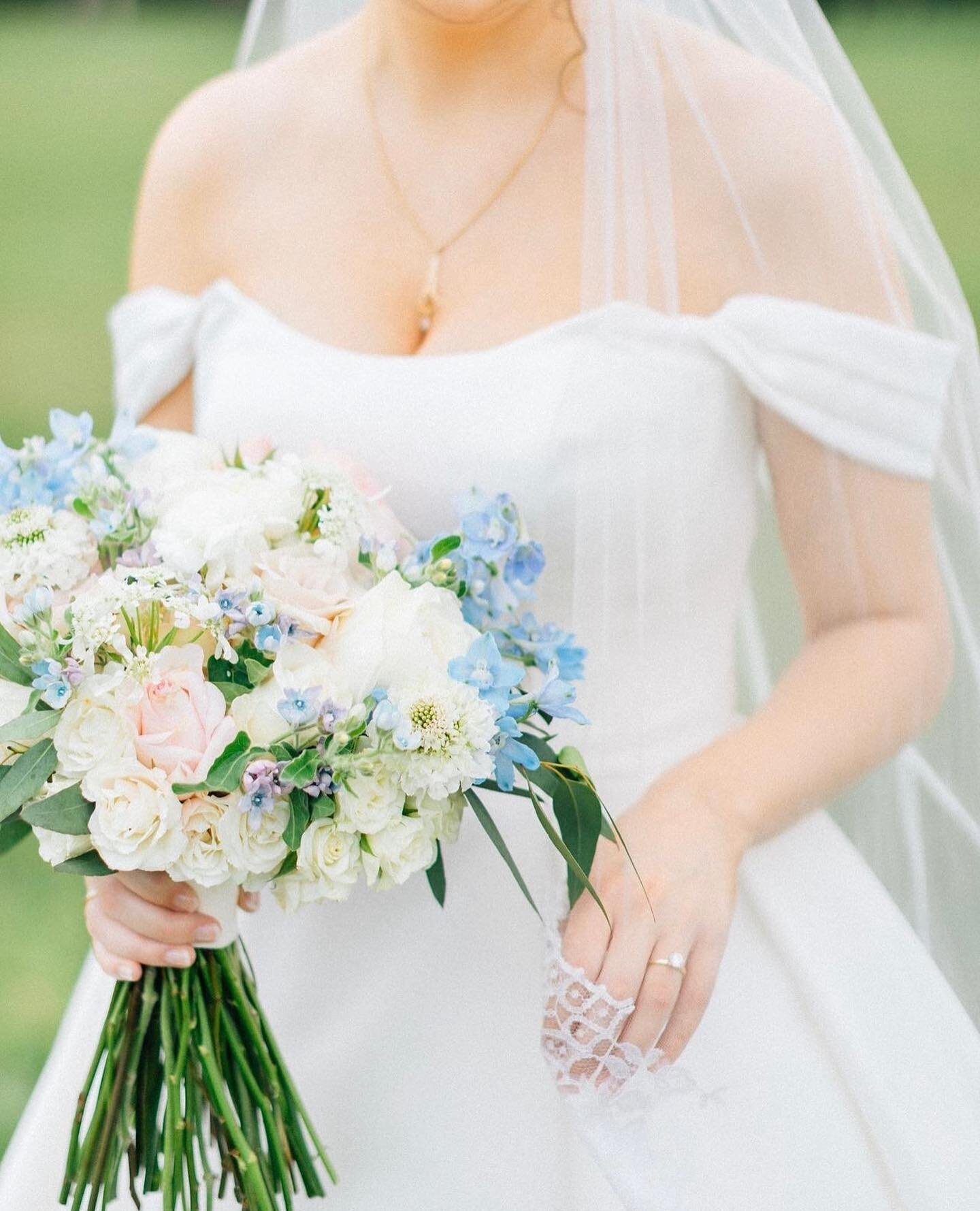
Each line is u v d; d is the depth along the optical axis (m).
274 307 1.95
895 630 1.67
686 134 1.67
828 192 1.66
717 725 1.73
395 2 1.90
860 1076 1.54
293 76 2.03
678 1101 1.52
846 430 1.64
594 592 1.64
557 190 1.84
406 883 1.71
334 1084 1.68
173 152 2.07
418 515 1.75
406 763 1.32
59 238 10.75
